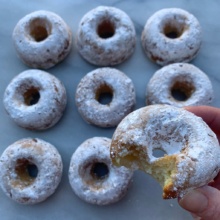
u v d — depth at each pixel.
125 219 0.31
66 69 0.35
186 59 0.34
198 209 0.22
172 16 0.34
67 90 0.34
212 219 0.22
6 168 0.31
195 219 0.29
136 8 0.36
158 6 0.36
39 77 0.33
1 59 0.35
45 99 0.32
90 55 0.34
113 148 0.21
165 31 0.35
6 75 0.35
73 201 0.32
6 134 0.33
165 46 0.33
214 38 0.35
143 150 0.21
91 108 0.32
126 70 0.35
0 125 0.34
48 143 0.32
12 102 0.33
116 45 0.33
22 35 0.34
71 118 0.34
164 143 0.21
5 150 0.32
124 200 0.32
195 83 0.32
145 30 0.34
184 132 0.21
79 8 0.36
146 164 0.21
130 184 0.31
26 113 0.32
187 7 0.36
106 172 0.32
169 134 0.21
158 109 0.21
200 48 0.34
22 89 0.33
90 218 0.31
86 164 0.31
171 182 0.20
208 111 0.27
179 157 0.20
